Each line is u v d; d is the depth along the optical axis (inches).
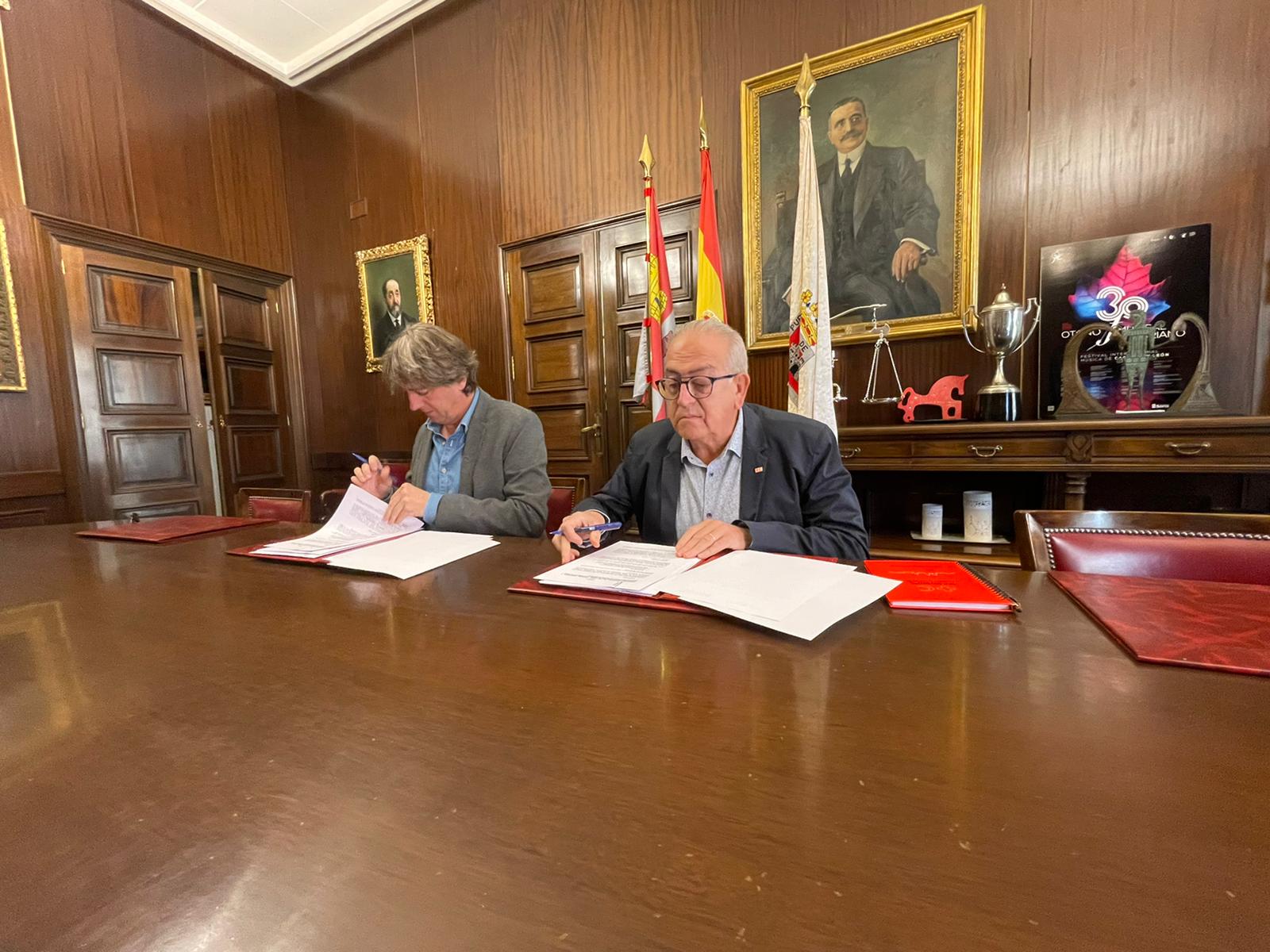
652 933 10.0
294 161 171.9
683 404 46.9
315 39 155.0
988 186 91.2
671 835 12.5
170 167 143.2
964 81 90.7
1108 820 12.3
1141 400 80.6
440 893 11.1
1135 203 82.7
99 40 130.1
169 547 48.9
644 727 17.2
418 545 44.3
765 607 26.4
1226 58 77.1
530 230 137.9
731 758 15.4
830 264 102.6
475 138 142.7
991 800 13.1
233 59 156.3
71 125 125.6
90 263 128.5
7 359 116.0
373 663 22.9
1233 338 78.6
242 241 159.6
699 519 51.1
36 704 20.1
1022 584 30.0
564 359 137.8
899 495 102.0
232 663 23.3
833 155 101.3
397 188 156.5
